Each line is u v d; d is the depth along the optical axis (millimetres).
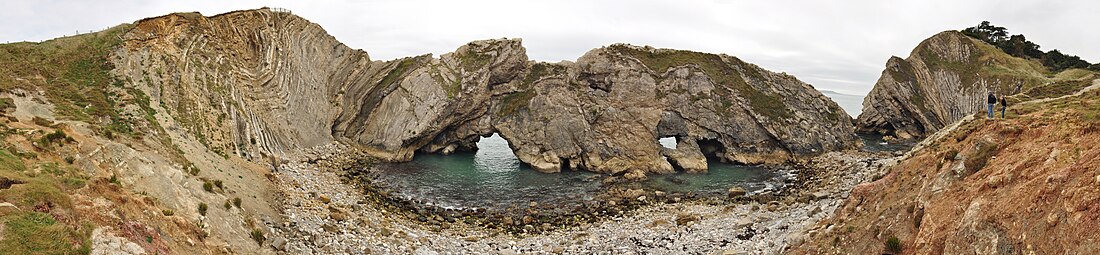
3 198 17234
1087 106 28938
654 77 83188
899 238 23312
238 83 63031
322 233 32750
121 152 26438
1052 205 16688
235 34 68750
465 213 46906
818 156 77625
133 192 23516
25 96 38688
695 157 73750
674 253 33031
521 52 85625
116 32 56344
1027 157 20391
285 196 40812
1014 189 18828
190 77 55094
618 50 88562
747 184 61969
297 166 57000
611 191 57219
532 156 73750
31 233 16031
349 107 81312
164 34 58344
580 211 48406
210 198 28484
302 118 70875
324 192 46938
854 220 28312
